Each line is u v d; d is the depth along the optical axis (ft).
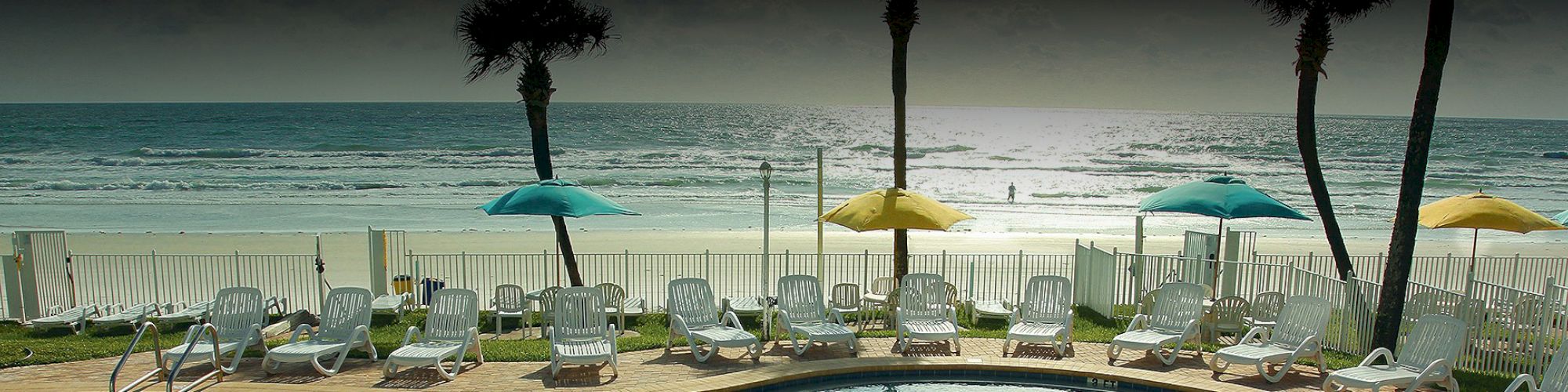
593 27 48.01
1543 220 42.14
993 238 88.28
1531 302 31.78
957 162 218.38
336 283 59.52
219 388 29.53
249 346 34.60
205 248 75.82
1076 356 35.47
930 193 155.74
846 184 165.89
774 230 96.89
